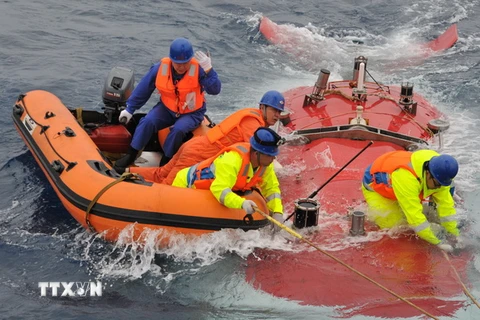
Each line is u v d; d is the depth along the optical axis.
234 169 6.72
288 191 7.75
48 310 6.24
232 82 11.91
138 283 6.53
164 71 8.12
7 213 7.79
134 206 6.87
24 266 6.86
